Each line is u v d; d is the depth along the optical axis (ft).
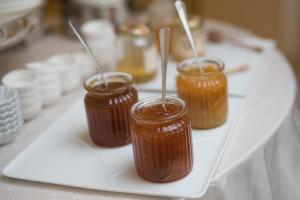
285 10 5.69
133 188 1.68
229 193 1.80
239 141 1.97
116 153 1.90
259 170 1.93
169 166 1.65
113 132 1.90
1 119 1.97
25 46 3.06
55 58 2.64
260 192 1.95
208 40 3.03
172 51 2.73
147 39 2.45
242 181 1.88
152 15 2.98
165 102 1.71
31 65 2.49
